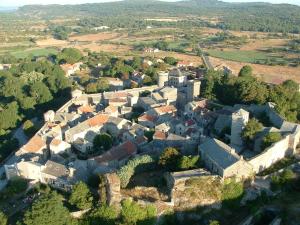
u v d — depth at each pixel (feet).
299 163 416.05
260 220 348.59
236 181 370.12
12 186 434.71
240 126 467.52
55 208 343.67
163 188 374.02
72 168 433.89
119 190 364.38
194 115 587.68
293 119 519.19
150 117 585.63
